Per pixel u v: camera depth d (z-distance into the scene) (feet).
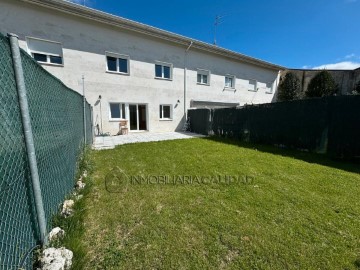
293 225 7.52
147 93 38.42
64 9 27.91
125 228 7.36
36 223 5.45
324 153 20.88
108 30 32.65
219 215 8.25
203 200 9.66
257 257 5.90
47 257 4.96
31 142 5.05
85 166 14.37
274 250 6.17
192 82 44.73
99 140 29.81
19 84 4.57
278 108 25.90
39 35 27.14
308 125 22.36
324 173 14.03
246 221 7.79
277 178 12.89
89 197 9.94
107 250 6.12
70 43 29.53
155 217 8.10
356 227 7.41
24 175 4.91
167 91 41.22
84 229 7.14
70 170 10.85
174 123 43.55
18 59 4.48
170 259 5.82
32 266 4.98
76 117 14.38
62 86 9.53
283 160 17.94
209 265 5.60
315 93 53.06
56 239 6.02
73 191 10.35
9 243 4.09
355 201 9.55
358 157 17.94
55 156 7.86
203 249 6.24
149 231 7.16
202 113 40.70
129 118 37.45
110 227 7.40
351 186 11.53
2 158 3.87
